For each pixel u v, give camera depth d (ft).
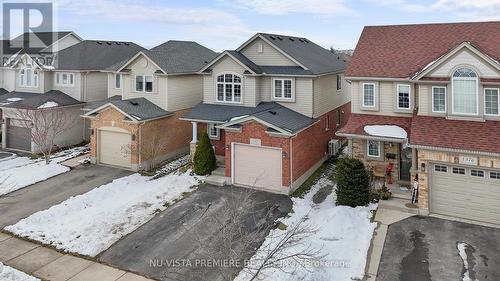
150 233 54.49
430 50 71.61
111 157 87.30
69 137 104.27
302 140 74.13
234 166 73.26
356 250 48.26
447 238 50.55
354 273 43.65
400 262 45.42
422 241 49.90
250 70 80.94
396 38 78.02
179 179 75.56
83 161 90.33
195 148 83.05
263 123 68.95
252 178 71.92
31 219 58.34
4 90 118.21
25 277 43.39
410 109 68.85
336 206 61.26
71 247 50.96
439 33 75.10
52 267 46.34
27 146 100.22
